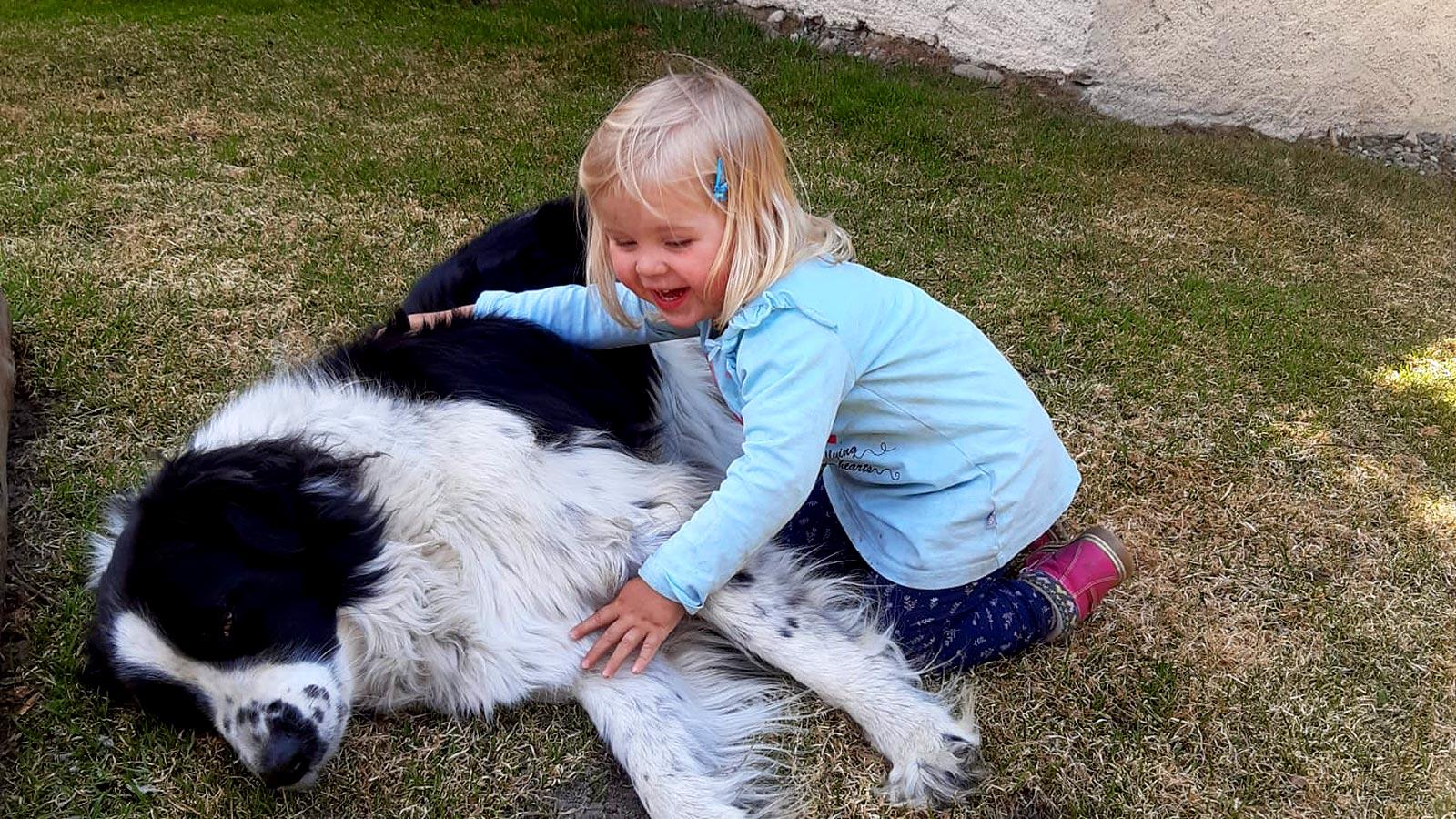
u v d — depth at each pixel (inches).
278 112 217.0
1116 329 150.9
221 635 86.0
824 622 97.0
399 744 92.9
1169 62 234.7
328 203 176.9
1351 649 99.5
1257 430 130.6
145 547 87.2
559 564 95.6
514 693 94.4
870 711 90.4
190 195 177.6
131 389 130.8
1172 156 215.8
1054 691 94.7
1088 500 118.0
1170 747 89.7
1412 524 116.0
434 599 95.6
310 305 147.9
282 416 99.2
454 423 98.7
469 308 112.3
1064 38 235.5
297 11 285.3
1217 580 107.4
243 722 85.6
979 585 98.7
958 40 253.0
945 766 86.4
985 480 93.1
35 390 130.3
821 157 201.5
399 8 288.0
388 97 226.8
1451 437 131.9
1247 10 230.4
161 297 147.8
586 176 84.1
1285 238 187.6
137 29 267.0
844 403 90.7
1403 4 236.4
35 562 108.6
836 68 245.8
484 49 257.0
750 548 86.7
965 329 94.8
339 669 91.5
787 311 84.0
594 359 113.7
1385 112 251.8
